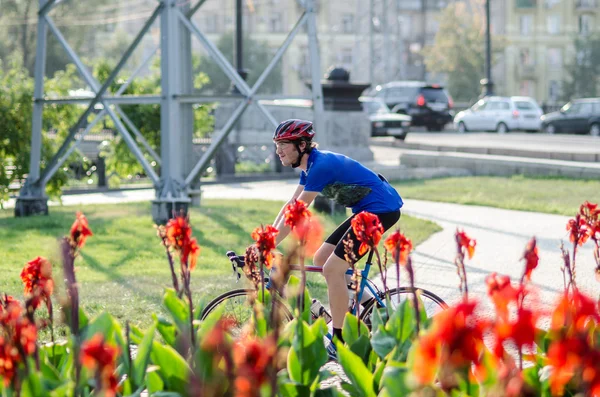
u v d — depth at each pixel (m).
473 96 81.88
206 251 12.88
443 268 11.41
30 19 74.50
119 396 4.32
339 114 29.48
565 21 96.12
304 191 6.62
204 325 4.62
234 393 3.14
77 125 17.30
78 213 4.34
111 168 22.50
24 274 4.58
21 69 20.84
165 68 15.62
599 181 23.42
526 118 47.22
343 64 93.38
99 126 22.06
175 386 4.17
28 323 3.88
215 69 79.06
